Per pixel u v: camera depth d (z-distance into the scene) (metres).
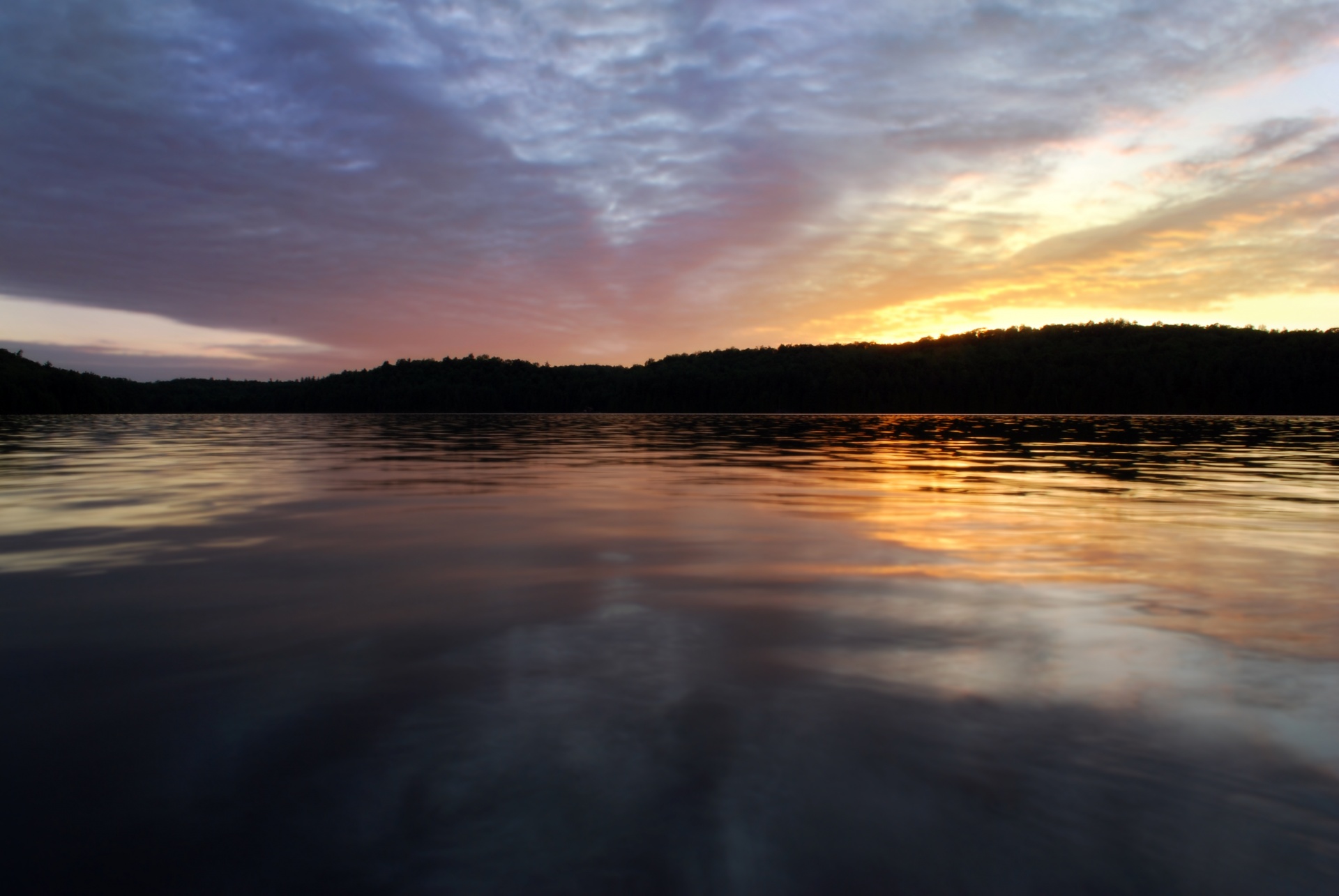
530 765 2.66
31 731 2.95
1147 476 12.62
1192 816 2.35
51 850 2.23
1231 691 3.28
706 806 2.41
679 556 6.09
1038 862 2.14
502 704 3.17
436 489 10.83
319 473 13.32
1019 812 2.37
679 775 2.59
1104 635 4.04
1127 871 2.10
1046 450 20.20
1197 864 2.13
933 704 3.16
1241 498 9.64
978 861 2.14
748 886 2.04
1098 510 8.52
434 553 6.21
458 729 2.94
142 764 2.70
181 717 3.06
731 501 9.38
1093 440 25.58
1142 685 3.36
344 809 2.41
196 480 12.18
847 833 2.26
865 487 11.03
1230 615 4.39
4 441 24.56
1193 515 8.20
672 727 2.94
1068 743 2.80
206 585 5.16
